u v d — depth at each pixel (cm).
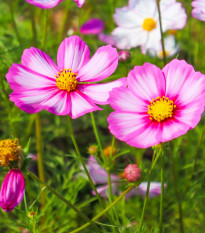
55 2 50
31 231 49
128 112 45
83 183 63
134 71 46
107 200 66
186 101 45
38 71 48
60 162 67
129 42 67
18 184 44
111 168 53
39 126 63
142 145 43
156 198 64
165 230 63
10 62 63
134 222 62
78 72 48
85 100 46
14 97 46
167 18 65
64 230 62
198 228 63
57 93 47
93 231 61
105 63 48
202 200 64
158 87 46
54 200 63
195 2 49
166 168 67
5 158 44
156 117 44
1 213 62
